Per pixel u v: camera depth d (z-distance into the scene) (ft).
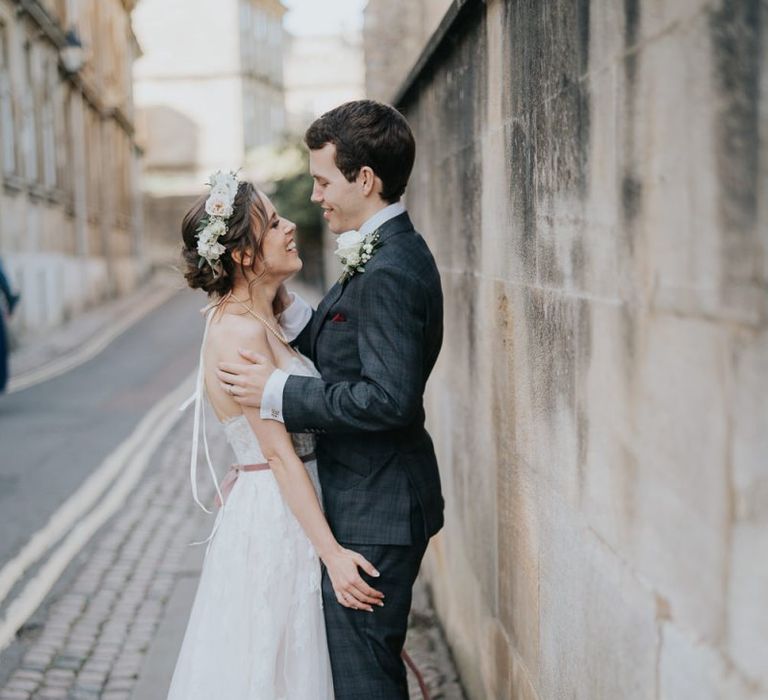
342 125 7.79
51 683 12.33
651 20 4.90
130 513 20.06
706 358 4.36
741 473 4.07
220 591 8.27
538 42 7.21
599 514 6.00
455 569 12.07
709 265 4.30
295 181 98.48
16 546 17.92
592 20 5.86
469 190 10.39
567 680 6.91
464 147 10.62
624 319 5.41
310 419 7.61
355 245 7.67
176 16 148.56
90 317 73.41
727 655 4.27
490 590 9.79
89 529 18.90
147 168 149.18
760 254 3.85
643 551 5.23
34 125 63.87
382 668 8.03
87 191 83.76
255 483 8.29
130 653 13.23
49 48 68.59
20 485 22.29
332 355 7.89
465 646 11.40
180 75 148.97
